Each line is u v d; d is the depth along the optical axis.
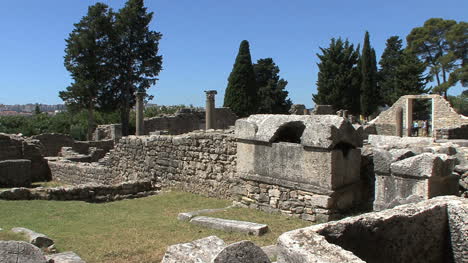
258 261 3.49
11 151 17.84
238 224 7.28
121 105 38.06
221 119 36.91
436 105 30.88
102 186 12.53
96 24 34.56
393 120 32.72
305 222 7.79
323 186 7.68
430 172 6.26
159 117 33.91
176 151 12.83
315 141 7.71
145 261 5.82
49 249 6.24
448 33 47.56
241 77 40.72
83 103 34.41
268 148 8.76
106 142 27.33
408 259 4.08
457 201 4.47
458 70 44.31
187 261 3.64
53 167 18.47
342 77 46.38
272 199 8.69
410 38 51.66
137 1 37.12
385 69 56.84
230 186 11.05
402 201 6.36
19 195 11.21
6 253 3.74
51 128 35.06
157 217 9.13
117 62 37.34
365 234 3.73
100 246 6.62
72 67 34.19
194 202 11.02
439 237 4.36
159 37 38.94
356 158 8.09
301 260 2.92
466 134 20.62
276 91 50.44
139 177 14.34
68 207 10.47
